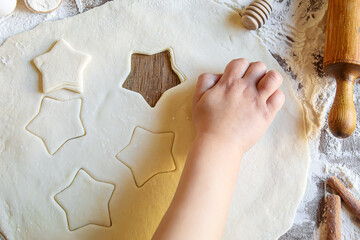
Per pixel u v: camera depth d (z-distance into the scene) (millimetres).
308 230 845
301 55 904
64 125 828
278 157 840
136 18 879
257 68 804
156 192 808
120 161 818
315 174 871
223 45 882
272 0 863
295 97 865
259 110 774
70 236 786
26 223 789
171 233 643
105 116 834
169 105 846
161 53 882
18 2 886
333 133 789
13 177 802
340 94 793
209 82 813
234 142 744
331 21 809
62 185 804
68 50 842
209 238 652
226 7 906
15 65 845
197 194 674
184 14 890
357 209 833
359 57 774
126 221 795
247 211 816
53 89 835
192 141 828
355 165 878
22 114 828
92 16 875
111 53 863
